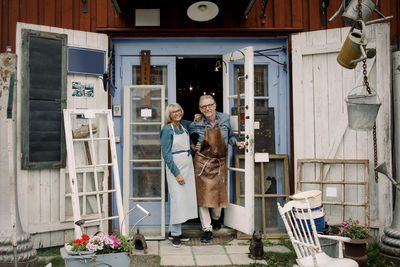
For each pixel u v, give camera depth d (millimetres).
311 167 4234
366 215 3936
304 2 4352
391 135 3934
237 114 4422
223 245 4051
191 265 3465
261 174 4426
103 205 4117
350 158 4094
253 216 4031
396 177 3822
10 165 2785
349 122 3066
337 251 3279
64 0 4184
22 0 4074
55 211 3943
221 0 4035
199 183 4125
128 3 4070
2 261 3305
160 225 4316
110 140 3930
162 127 4297
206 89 6715
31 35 3816
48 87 3891
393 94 3941
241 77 4180
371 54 3357
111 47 4359
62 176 3936
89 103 4137
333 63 4184
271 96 4523
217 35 4398
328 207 4145
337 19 4270
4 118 3461
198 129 4191
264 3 4246
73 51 4039
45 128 3861
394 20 4113
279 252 3779
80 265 2611
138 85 4324
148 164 4320
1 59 3473
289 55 4387
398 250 3527
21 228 3516
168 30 4297
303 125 4266
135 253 3775
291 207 2967
